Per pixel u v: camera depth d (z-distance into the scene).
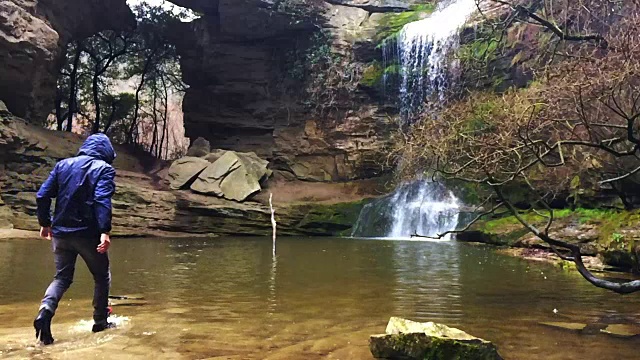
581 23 12.07
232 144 27.14
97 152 4.39
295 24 26.31
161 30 30.84
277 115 26.83
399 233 19.27
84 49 30.22
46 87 22.22
